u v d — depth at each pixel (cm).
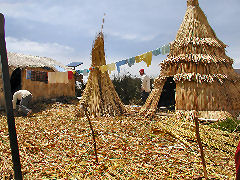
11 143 202
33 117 833
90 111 799
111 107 822
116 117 772
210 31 755
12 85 1201
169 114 787
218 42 744
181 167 351
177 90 714
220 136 459
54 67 1267
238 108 686
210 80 663
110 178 321
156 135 533
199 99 670
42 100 1183
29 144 473
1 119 794
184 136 493
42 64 1219
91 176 330
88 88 834
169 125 579
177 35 781
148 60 448
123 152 425
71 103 1227
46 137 538
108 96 841
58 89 1312
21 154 413
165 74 782
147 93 1045
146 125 643
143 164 365
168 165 360
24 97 876
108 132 570
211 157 386
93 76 838
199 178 310
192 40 734
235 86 711
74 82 1450
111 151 433
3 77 196
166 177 318
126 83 1293
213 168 342
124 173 337
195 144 452
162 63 802
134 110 929
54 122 717
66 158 404
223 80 690
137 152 424
